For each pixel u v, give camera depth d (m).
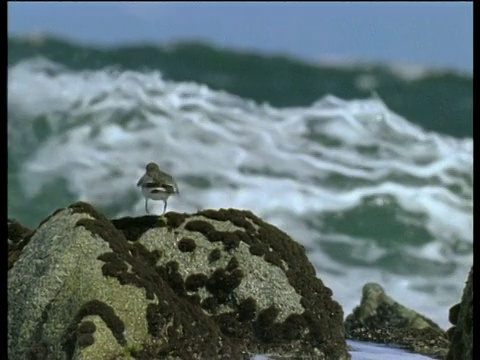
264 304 13.34
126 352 11.93
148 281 12.48
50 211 28.47
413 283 23.25
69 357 11.87
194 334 12.50
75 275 12.38
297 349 13.20
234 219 14.02
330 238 25.83
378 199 27.58
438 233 26.08
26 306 12.41
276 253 13.91
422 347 16.06
